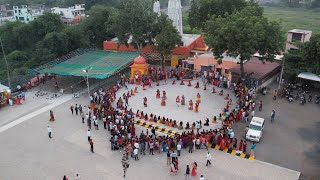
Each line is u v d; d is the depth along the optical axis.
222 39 45.84
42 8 138.00
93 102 43.00
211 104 42.91
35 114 40.94
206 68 54.91
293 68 49.28
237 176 28.42
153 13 58.28
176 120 38.22
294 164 30.28
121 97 45.41
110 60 54.44
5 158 31.25
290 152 32.28
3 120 39.38
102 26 73.94
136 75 51.38
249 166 29.88
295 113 41.06
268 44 45.41
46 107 43.12
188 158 31.02
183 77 52.53
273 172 29.05
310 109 42.41
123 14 56.72
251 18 46.00
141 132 34.25
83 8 123.31
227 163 30.30
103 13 74.25
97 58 56.06
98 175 28.59
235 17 47.03
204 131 34.28
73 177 28.33
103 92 45.94
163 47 53.25
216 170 29.22
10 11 137.12
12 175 28.64
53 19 78.44
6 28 84.81
